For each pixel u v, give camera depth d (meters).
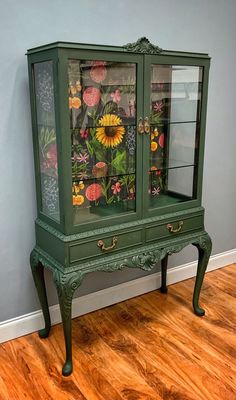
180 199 2.34
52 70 1.72
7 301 2.23
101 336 2.31
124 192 2.09
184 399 1.82
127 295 2.72
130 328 2.39
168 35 2.48
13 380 1.96
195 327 2.39
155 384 1.92
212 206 3.05
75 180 1.90
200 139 2.26
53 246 1.97
